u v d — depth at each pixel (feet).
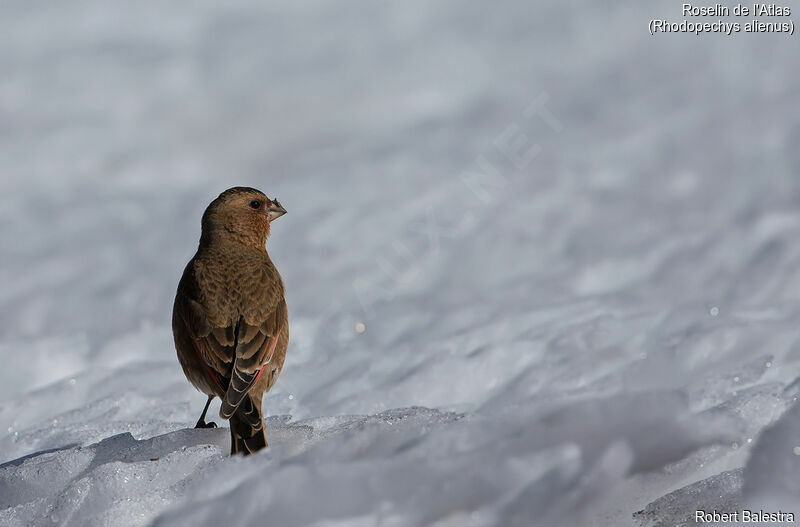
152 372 34.22
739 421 17.90
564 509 15.66
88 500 19.57
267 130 71.67
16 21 90.74
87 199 63.16
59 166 68.74
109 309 47.37
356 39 84.74
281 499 16.19
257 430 21.62
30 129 74.23
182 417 29.76
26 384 38.45
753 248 44.24
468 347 34.22
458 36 83.46
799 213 46.73
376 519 15.67
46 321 46.78
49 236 57.47
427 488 15.84
